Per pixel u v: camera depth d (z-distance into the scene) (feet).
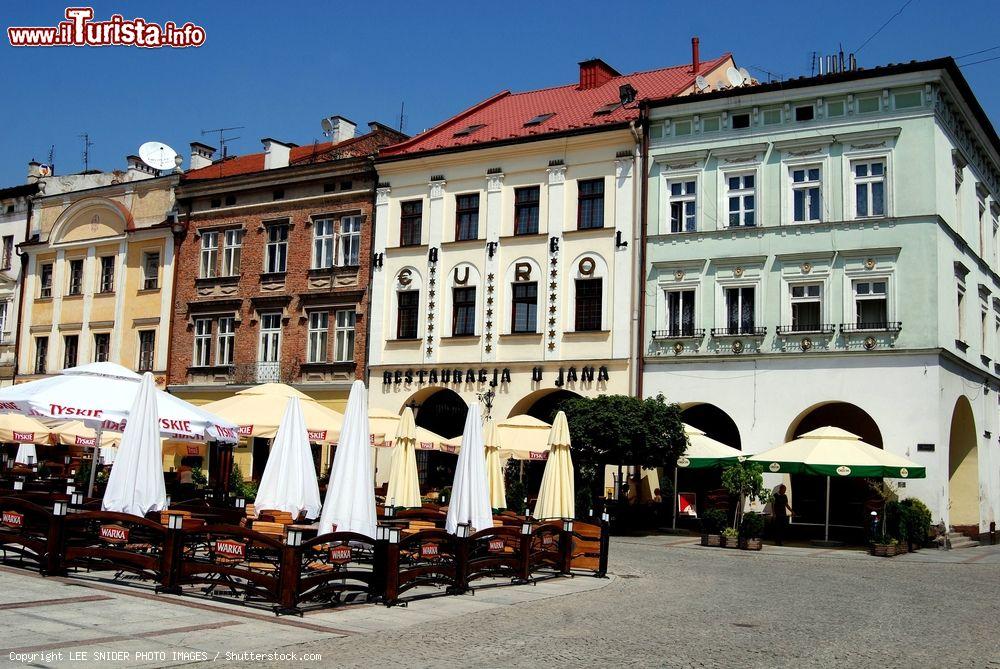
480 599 46.78
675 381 105.29
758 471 86.43
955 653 37.22
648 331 107.34
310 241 130.72
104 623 34.27
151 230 143.13
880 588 59.00
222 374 134.31
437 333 119.65
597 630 39.19
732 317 103.91
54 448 140.15
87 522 48.88
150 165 142.41
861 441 88.63
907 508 88.22
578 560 61.11
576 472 95.30
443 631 37.40
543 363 112.57
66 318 151.33
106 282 149.18
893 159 97.86
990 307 118.32
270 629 35.58
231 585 40.60
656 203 108.58
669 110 108.47
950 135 102.78
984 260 115.44
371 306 124.47
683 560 73.20
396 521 59.88
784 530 98.32
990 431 115.44
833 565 74.08
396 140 145.07
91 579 44.34
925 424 92.84
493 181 118.32
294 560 39.11
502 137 122.52
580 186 113.60
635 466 97.19
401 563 49.26
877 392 95.40
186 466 126.52
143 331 143.54
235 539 46.06
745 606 48.39
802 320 100.73
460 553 48.08
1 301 159.74
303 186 132.16
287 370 129.49
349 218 128.77
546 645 35.35
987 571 72.74
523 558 53.31
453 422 120.47
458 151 120.06
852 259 98.37
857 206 99.60
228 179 136.87
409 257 122.93
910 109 97.55
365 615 40.16
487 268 117.29
